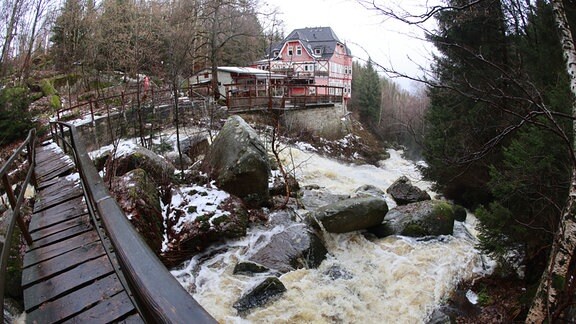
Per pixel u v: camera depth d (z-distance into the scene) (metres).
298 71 31.33
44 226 4.22
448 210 7.27
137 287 1.04
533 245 5.17
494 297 5.25
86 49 20.02
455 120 9.02
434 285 5.49
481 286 5.55
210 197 6.43
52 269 3.21
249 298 4.71
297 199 8.38
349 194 10.38
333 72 35.59
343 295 5.08
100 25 20.02
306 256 5.77
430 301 5.19
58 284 2.98
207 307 4.58
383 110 35.81
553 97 5.05
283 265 5.50
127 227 1.40
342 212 6.58
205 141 11.59
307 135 19.55
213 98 18.38
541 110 3.56
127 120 13.15
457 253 6.33
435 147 8.13
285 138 17.16
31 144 6.28
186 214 5.98
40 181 6.63
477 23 7.43
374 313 4.95
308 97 21.61
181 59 12.01
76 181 6.20
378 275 5.70
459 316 4.95
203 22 22.55
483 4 5.21
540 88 5.31
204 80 25.88
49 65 23.78
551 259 3.49
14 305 4.13
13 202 3.49
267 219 6.79
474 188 9.70
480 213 5.47
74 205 4.91
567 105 4.69
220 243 5.94
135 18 18.31
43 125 13.97
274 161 10.70
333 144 21.09
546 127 3.31
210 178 7.34
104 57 19.86
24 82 17.94
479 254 6.31
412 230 6.82
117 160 7.27
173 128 13.89
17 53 19.56
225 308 4.59
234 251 5.78
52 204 5.04
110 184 5.89
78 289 2.91
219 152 7.51
